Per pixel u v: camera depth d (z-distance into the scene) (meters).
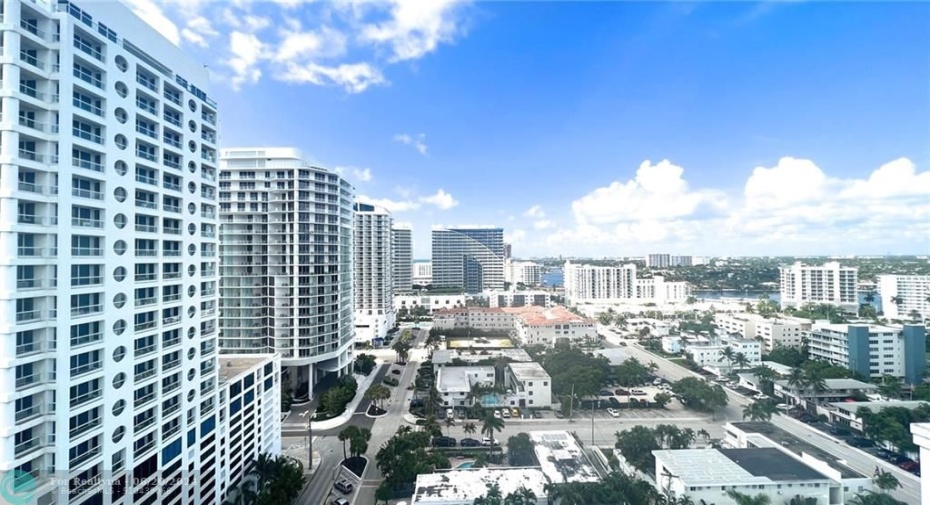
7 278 33.78
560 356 133.88
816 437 86.62
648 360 154.75
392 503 63.88
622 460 75.38
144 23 47.31
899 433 77.69
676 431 76.06
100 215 41.19
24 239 35.66
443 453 78.50
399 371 143.38
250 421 67.31
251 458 67.44
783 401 108.62
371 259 190.25
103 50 41.91
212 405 57.62
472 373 122.00
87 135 40.47
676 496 61.88
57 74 37.47
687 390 105.75
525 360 135.75
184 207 53.22
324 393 108.94
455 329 199.12
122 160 43.38
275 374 75.94
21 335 35.38
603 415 102.62
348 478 72.12
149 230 47.69
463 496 59.25
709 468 64.19
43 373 36.81
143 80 47.66
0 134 34.25
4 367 33.69
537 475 64.81
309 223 111.75
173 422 50.59
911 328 125.31
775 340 161.75
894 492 65.00
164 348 48.97
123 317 43.16
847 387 104.56
